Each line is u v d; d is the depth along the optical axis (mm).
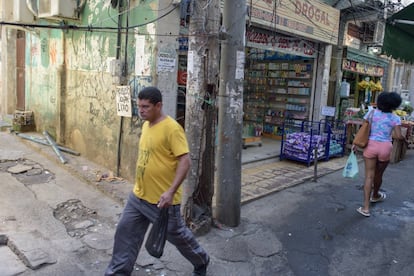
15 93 10031
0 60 10648
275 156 7852
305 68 9594
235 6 3932
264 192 5551
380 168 5176
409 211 5160
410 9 5305
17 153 7090
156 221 2771
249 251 3811
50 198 5004
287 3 7340
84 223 4336
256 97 10570
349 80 11844
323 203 5332
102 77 6215
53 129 8000
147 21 5145
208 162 4133
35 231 4000
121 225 2904
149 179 2822
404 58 6285
